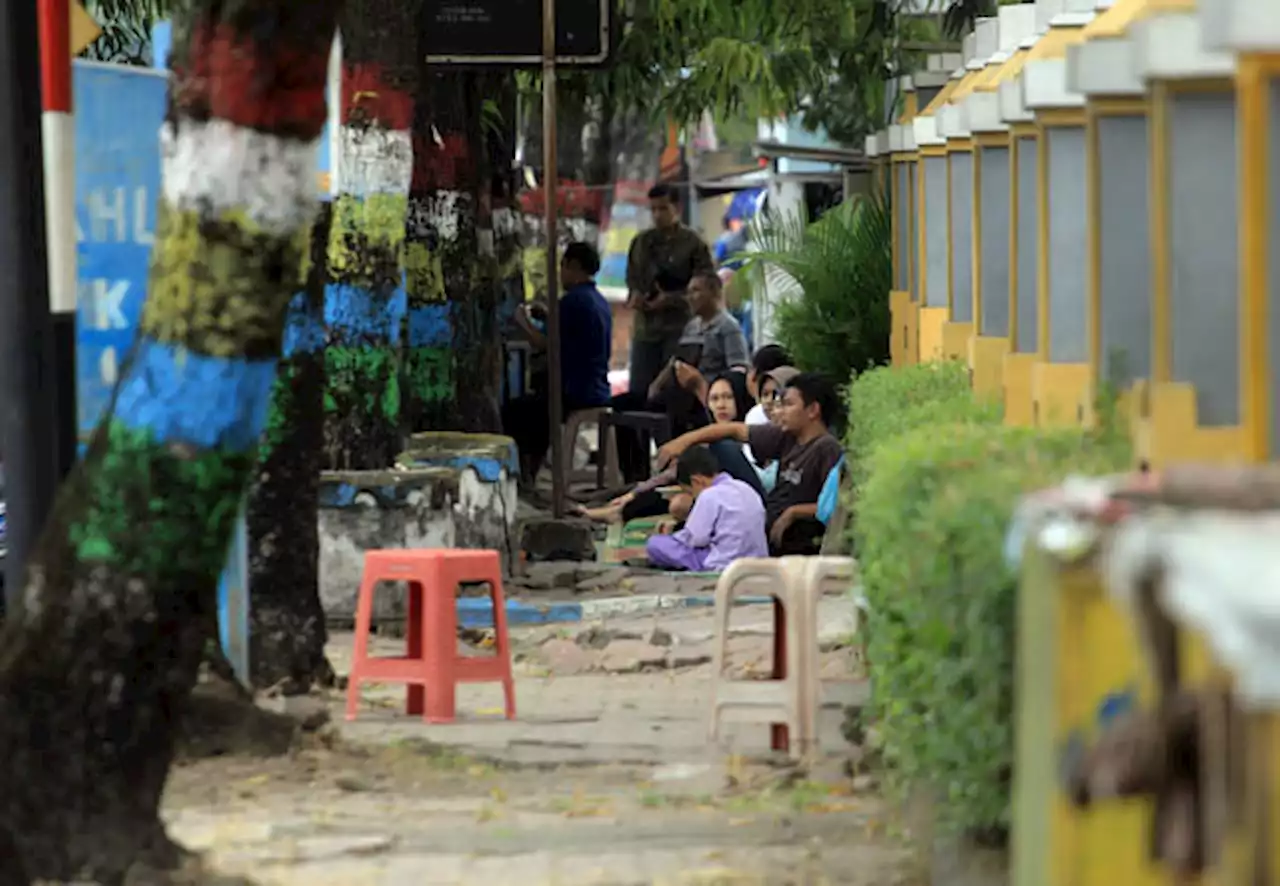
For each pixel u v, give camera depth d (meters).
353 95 28.34
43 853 14.34
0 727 14.41
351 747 19.73
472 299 39.47
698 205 79.75
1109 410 14.09
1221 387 12.20
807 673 19.72
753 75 45.84
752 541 31.33
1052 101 16.61
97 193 18.89
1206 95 12.09
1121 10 15.27
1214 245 12.16
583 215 60.97
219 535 14.89
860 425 24.83
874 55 46.22
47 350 17.73
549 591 30.70
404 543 27.72
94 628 14.52
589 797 17.77
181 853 14.79
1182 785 8.56
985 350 20.78
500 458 31.31
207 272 14.92
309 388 22.27
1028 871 10.47
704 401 40.81
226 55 14.91
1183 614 8.17
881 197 40.75
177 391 14.84
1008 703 12.14
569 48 34.81
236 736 19.34
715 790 18.11
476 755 19.78
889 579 14.98
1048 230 16.81
